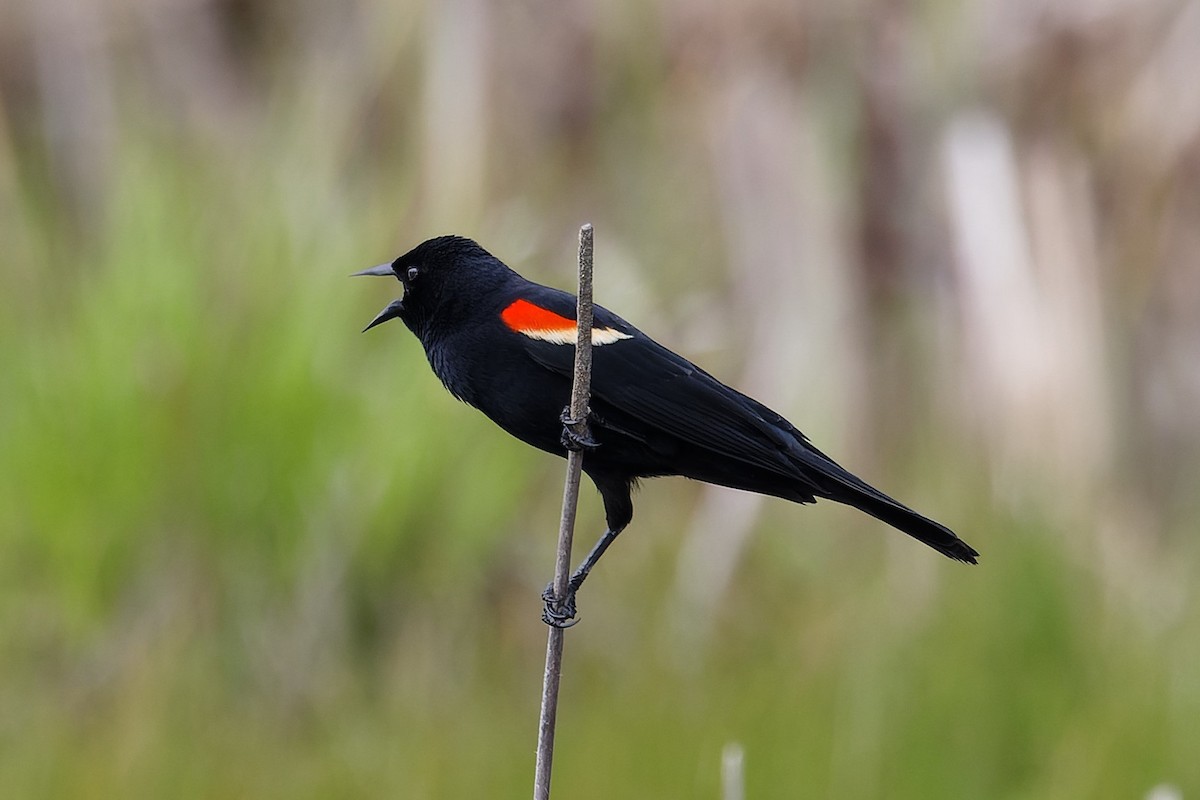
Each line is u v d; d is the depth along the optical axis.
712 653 10.18
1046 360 11.83
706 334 12.47
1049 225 12.48
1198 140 13.13
